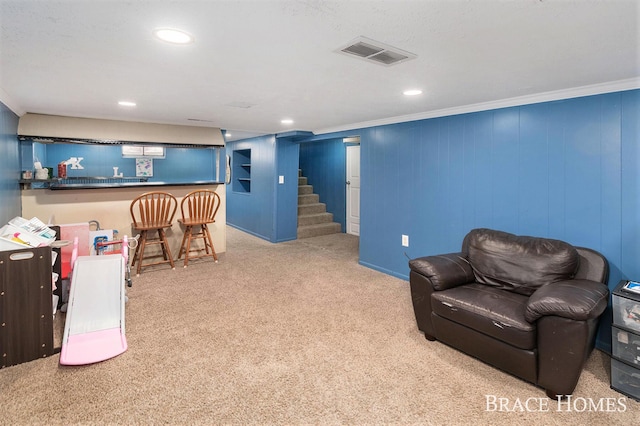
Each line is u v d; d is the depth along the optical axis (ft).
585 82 8.02
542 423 5.76
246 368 7.25
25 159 12.22
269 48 5.96
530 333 6.48
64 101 10.36
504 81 7.98
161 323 9.30
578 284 7.03
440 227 12.01
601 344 8.31
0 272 7.11
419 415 5.91
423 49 6.01
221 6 4.47
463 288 8.39
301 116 13.14
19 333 7.30
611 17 4.76
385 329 9.11
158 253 15.44
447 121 11.60
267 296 11.43
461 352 7.98
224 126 16.29
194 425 5.62
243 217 23.24
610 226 8.24
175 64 6.84
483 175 10.68
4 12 4.62
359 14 4.69
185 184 15.72
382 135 14.05
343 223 23.40
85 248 11.25
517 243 8.66
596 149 8.39
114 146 15.81
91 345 7.88
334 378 6.93
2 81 8.06
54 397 6.25
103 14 4.69
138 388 6.55
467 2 4.37
